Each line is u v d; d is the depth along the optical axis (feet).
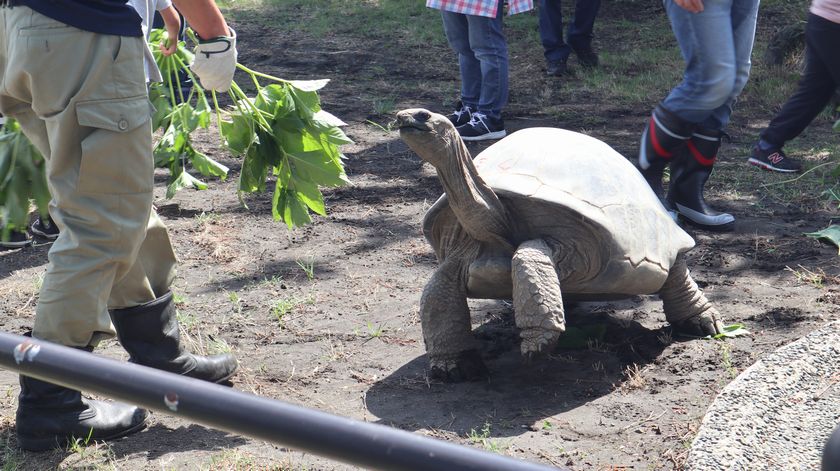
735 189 18.97
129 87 8.99
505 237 10.68
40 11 8.59
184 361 10.69
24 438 9.59
